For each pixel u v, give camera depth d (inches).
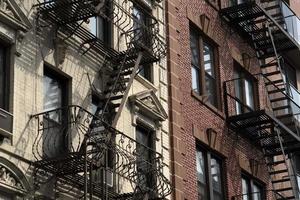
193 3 1085.8
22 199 687.7
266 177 1184.8
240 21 1183.6
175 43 1009.5
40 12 762.2
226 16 1168.2
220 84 1115.9
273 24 1227.9
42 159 706.8
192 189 964.0
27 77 730.2
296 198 1159.0
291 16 1320.1
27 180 697.0
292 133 1170.0
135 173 787.4
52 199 717.3
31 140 714.2
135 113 871.1
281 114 1218.0
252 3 1143.0
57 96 775.1
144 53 858.8
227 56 1155.3
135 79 887.7
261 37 1230.9
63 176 729.6
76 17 776.3
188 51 1042.7
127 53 831.7
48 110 754.2
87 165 714.2
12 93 707.4
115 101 848.9
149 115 902.4
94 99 826.2
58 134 747.4
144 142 895.1
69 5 759.1
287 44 1283.2
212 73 1115.9
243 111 1162.6
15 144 694.5
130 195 778.8
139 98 876.6
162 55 904.9
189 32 1063.0
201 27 1091.9
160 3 997.2
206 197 1007.0
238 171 1100.5
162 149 917.2
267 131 1155.9
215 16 1144.8
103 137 740.0
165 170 910.4
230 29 1185.4
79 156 698.8
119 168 794.8
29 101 724.7
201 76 1069.1
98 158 722.2
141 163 836.0
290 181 1168.8
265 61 1289.4
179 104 979.9
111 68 847.7
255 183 1160.2
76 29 788.6
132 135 857.5
